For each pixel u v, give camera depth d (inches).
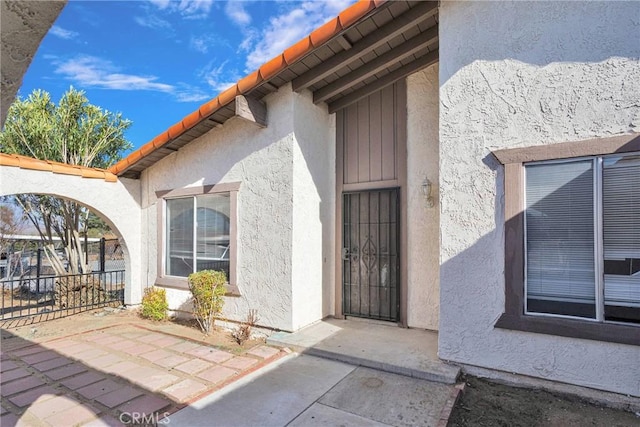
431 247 255.3
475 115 188.2
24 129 394.3
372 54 236.8
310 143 273.9
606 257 161.3
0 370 200.5
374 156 282.2
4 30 59.2
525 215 177.2
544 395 167.3
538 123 173.3
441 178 195.8
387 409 155.7
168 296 321.1
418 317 258.5
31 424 147.0
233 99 249.1
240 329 254.4
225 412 153.9
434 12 203.5
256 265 268.1
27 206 427.2
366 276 283.0
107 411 156.3
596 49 163.0
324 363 206.5
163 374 193.2
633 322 155.8
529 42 176.9
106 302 371.2
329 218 296.5
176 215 324.8
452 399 163.5
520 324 173.9
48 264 536.4
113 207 326.3
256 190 270.2
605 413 152.7
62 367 203.9
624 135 155.7
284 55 220.7
